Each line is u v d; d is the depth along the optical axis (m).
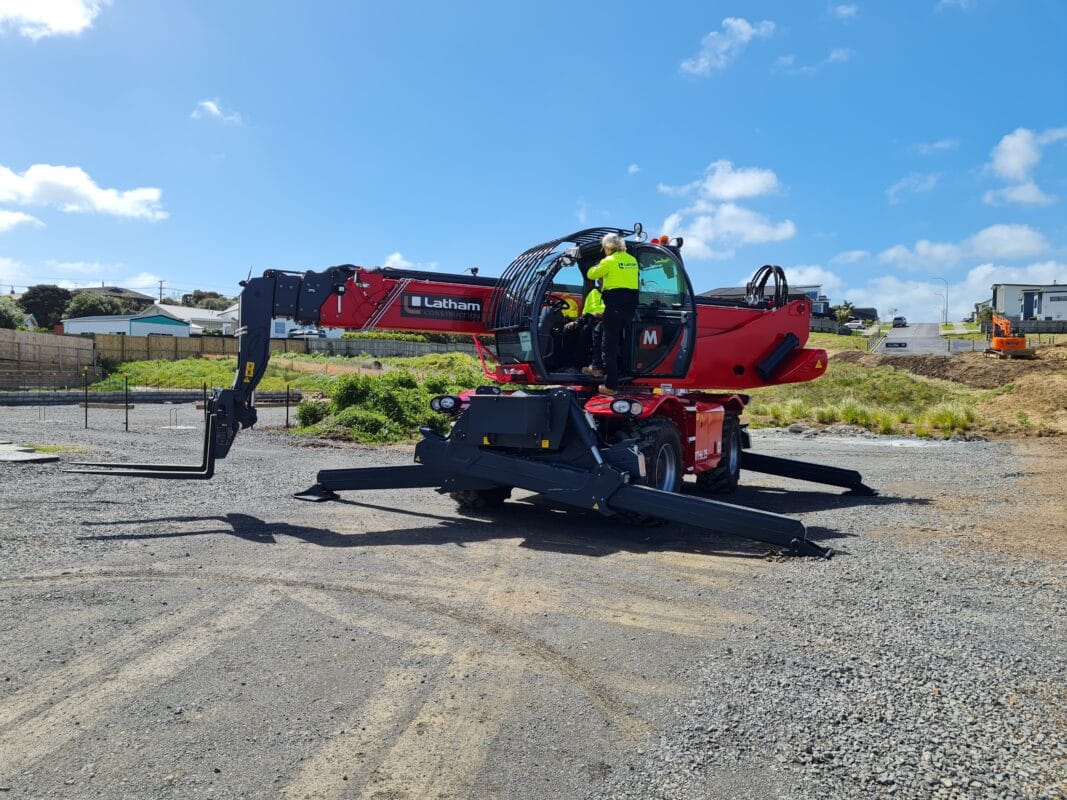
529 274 8.36
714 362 11.11
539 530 7.54
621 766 3.04
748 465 11.37
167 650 4.17
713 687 3.78
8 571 5.63
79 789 2.84
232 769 2.98
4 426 17.25
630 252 8.80
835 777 2.96
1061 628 4.70
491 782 2.92
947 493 10.55
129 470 8.09
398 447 15.21
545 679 3.87
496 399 7.59
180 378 36.34
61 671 3.86
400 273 8.45
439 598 5.21
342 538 7.03
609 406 7.87
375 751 3.13
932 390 30.97
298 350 51.31
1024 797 2.83
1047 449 16.77
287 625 4.61
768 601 5.21
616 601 5.20
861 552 6.74
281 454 13.57
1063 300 73.69
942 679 3.88
